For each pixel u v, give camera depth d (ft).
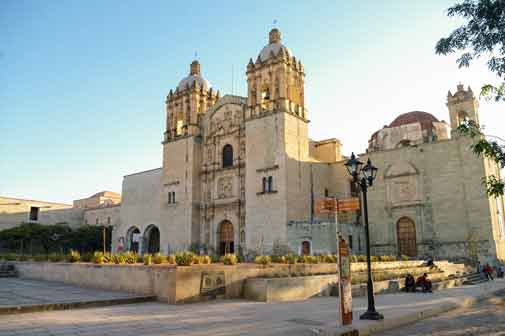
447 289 110.32
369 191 185.78
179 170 216.54
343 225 166.30
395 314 63.52
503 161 42.73
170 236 212.02
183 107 224.94
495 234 156.15
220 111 213.25
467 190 160.86
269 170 177.88
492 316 66.28
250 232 179.11
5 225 280.10
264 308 68.03
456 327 56.85
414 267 132.57
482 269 146.00
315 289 88.74
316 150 219.20
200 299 74.64
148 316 57.52
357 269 108.78
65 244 274.77
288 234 166.20
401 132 197.88
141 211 247.09
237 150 200.44
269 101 186.70
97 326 49.39
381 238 178.91
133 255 92.84
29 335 43.42
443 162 168.76
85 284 91.20
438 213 166.30
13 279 111.86
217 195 204.44
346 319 53.67
